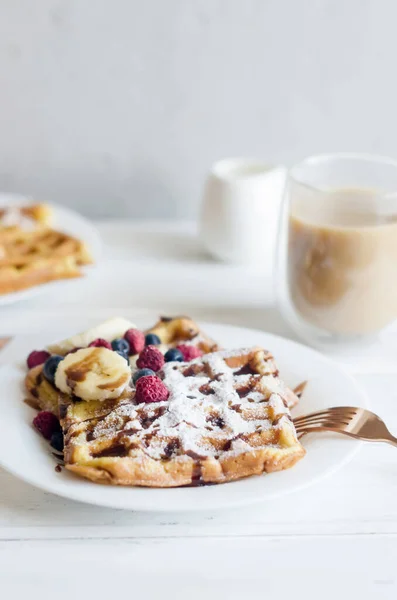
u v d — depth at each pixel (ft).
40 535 2.51
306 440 2.65
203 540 2.50
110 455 2.55
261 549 2.48
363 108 4.10
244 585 2.41
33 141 4.13
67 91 4.04
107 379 2.69
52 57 3.99
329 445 2.61
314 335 3.23
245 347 2.99
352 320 3.13
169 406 2.64
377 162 3.25
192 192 4.23
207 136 4.13
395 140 4.16
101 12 3.92
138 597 2.39
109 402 2.70
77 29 3.94
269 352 2.92
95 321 3.26
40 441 2.66
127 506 2.44
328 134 4.14
